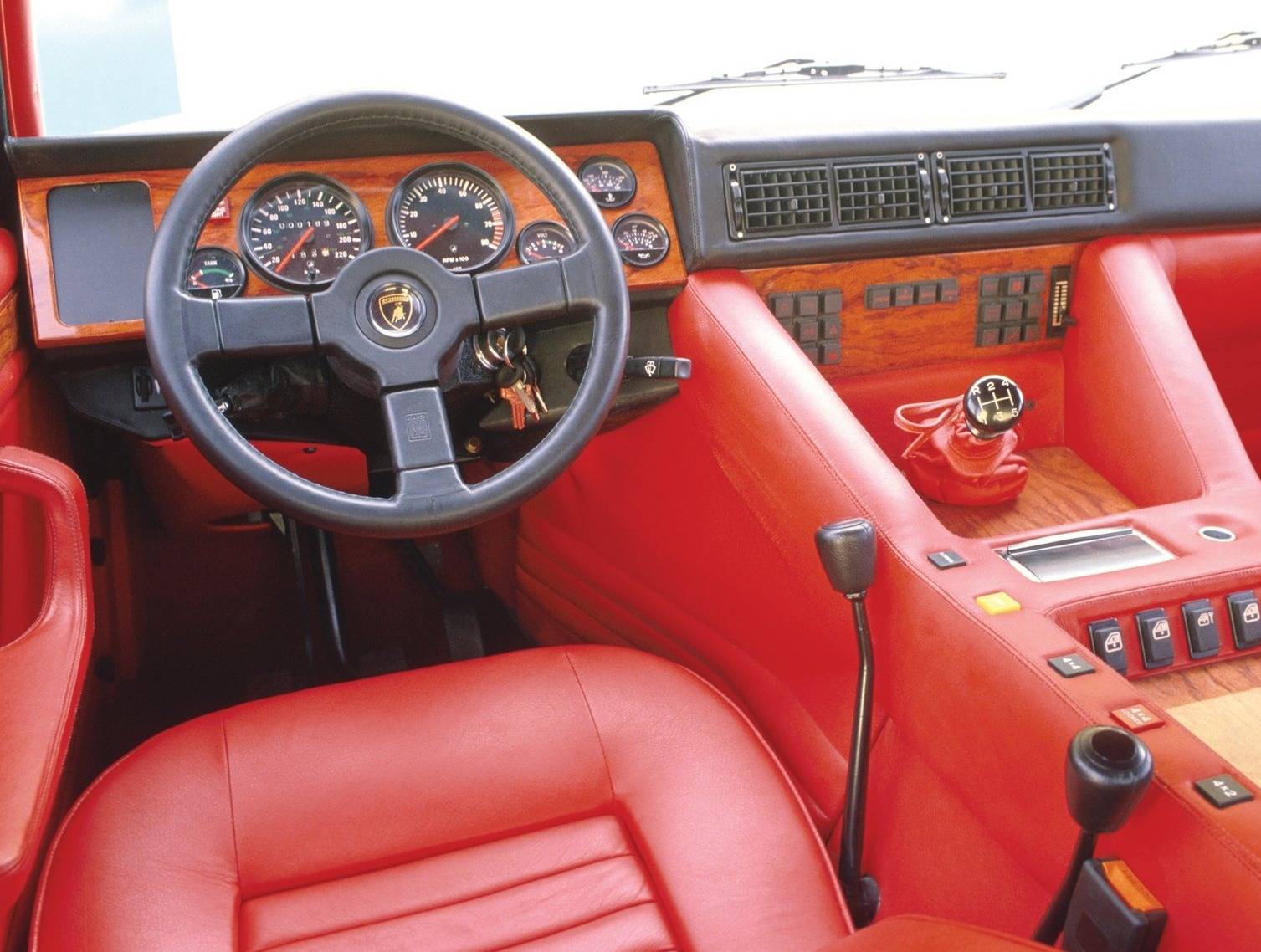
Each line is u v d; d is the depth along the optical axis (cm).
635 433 157
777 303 161
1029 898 95
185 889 91
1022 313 174
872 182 156
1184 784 77
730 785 103
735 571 143
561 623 188
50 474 96
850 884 109
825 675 129
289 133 112
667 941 91
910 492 122
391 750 103
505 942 90
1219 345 192
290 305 112
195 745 102
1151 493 153
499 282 117
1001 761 95
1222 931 69
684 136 146
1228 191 173
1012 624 100
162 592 191
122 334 127
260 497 108
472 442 153
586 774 104
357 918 91
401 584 200
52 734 87
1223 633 115
